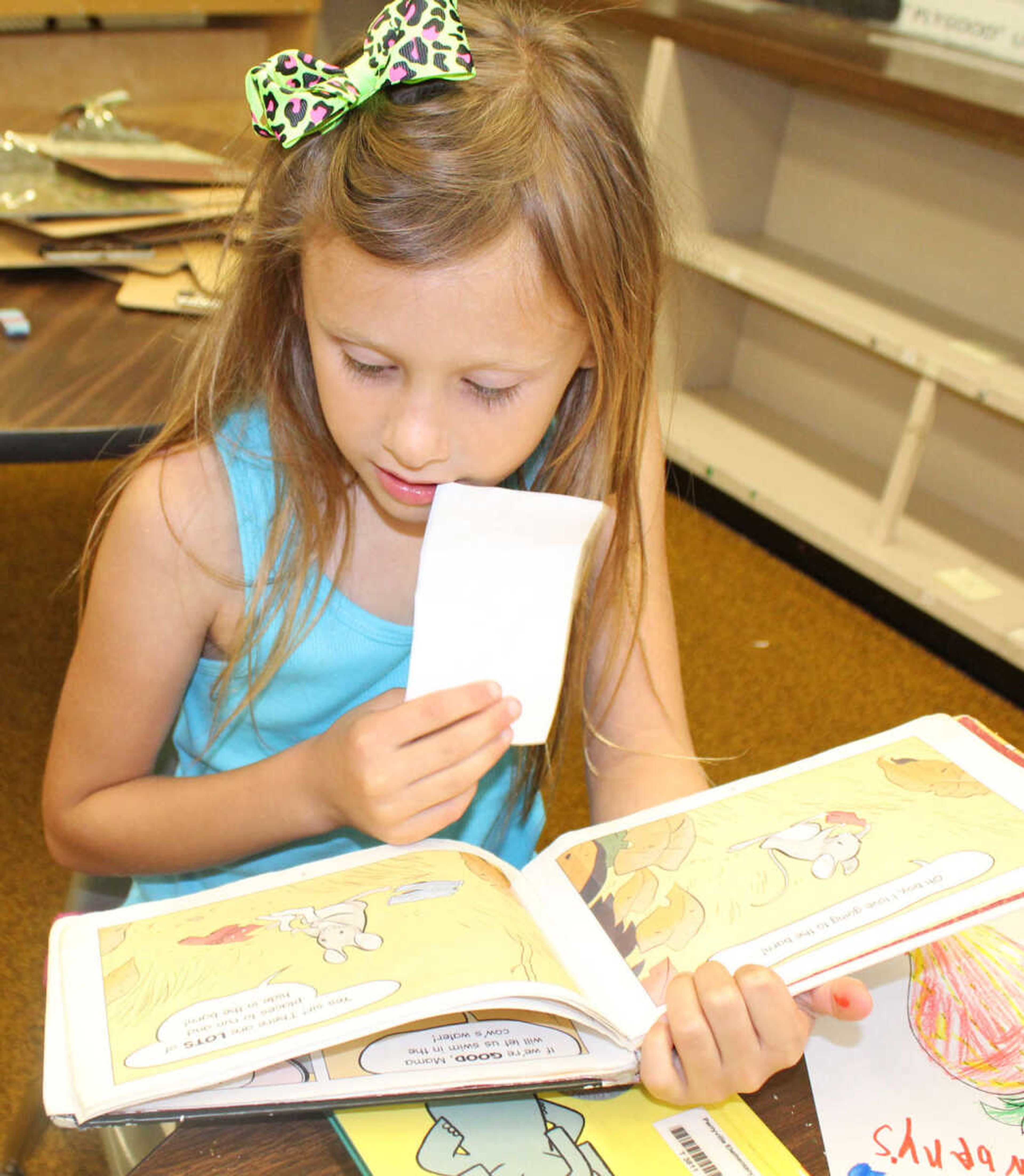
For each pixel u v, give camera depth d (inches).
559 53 28.8
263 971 22.4
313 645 34.8
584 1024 22.9
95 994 22.0
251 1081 21.4
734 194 104.7
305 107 26.8
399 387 26.6
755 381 113.6
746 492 98.0
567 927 25.3
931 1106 24.4
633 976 24.0
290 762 30.8
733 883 25.7
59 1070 20.5
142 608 32.4
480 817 38.4
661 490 40.1
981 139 80.0
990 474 93.7
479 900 24.8
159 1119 20.7
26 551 89.7
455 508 26.0
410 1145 22.0
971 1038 26.0
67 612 83.9
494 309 25.2
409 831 27.0
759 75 99.7
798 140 102.7
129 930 23.7
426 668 27.5
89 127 69.6
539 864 27.0
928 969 27.7
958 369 80.5
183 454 32.6
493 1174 21.6
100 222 59.2
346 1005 21.5
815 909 24.9
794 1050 22.9
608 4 93.6
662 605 39.6
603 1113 23.2
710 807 27.9
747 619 92.4
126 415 45.4
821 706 83.1
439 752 26.8
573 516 26.0
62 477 99.2
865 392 102.8
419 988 21.8
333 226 25.4
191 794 32.3
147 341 52.6
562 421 34.4
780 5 105.2
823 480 99.6
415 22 26.4
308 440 32.6
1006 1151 23.6
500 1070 22.2
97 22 95.0
